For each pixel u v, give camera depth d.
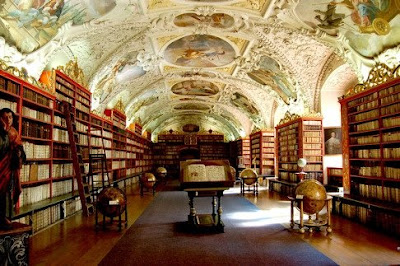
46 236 7.56
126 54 13.38
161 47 13.86
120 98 19.05
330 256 6.05
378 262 5.69
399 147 8.80
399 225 7.38
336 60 12.80
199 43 13.51
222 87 21.31
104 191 8.27
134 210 11.65
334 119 14.36
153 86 20.19
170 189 19.78
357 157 10.34
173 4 9.97
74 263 5.69
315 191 7.81
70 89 11.06
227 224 9.00
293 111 15.95
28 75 8.26
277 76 15.15
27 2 7.05
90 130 13.08
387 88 8.71
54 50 9.30
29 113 8.20
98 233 7.91
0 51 7.16
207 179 8.27
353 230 8.13
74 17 8.83
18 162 5.00
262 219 9.72
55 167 9.52
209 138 36.69
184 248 6.65
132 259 5.92
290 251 6.39
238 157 28.62
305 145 14.39
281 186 16.67
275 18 10.38
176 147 36.56
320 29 10.05
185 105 28.73
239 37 12.62
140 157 27.66
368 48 9.23
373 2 7.71
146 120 29.88
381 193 8.94
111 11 9.44
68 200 9.79
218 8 10.22
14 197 4.99
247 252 6.35
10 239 4.70
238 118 28.62
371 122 9.50
